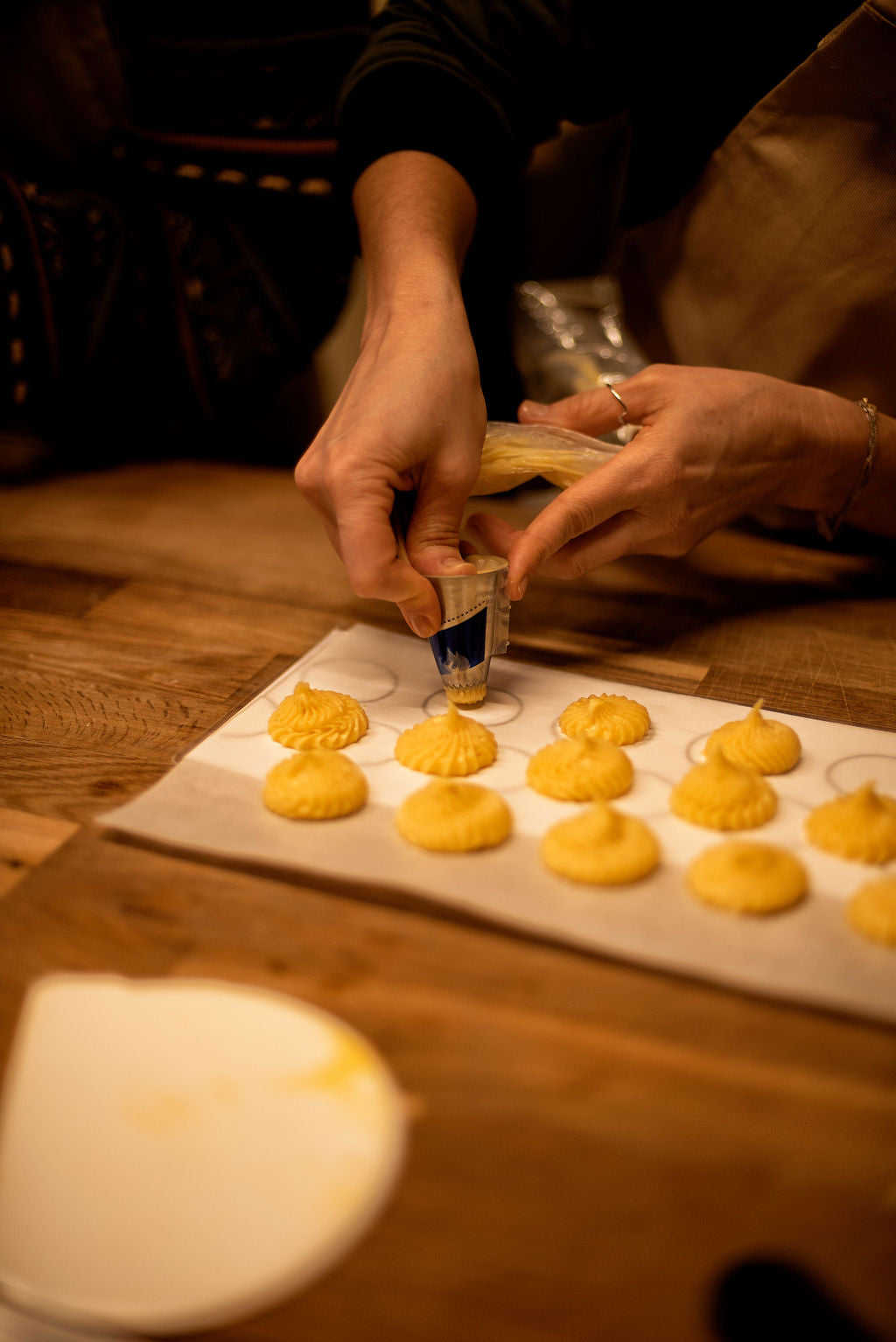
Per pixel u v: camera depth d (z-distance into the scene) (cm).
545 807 48
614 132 100
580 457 58
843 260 66
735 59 67
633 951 41
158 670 59
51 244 79
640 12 67
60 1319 32
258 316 86
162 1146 35
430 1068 37
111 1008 39
